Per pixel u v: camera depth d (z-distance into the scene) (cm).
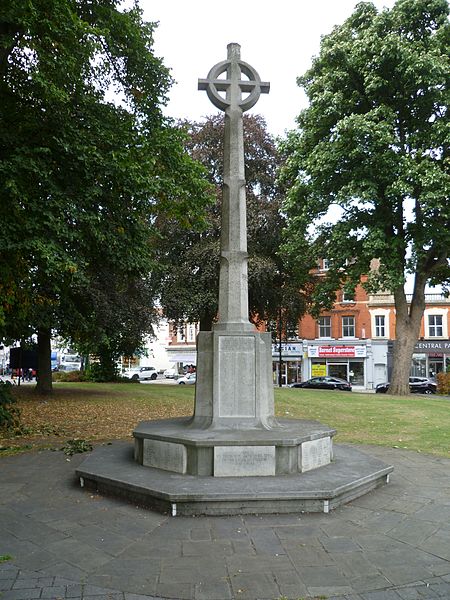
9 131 1084
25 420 1320
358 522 528
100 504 586
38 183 1057
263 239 2838
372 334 4484
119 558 434
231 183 805
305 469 666
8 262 1095
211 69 832
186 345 5694
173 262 2870
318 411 1591
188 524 517
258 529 503
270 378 769
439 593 376
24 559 432
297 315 3080
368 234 2261
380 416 1484
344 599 367
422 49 2184
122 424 1279
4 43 1038
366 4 2455
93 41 1171
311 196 2394
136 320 2512
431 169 2075
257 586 385
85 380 3722
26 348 2303
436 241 2219
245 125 2952
